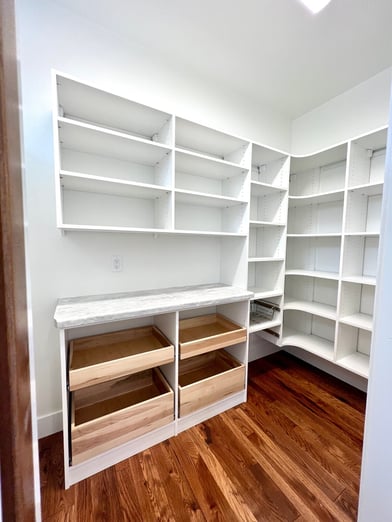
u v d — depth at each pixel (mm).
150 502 1113
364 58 1686
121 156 1595
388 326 761
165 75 1733
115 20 1438
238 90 2055
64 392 1139
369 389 832
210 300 1568
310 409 1757
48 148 1391
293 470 1279
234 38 1538
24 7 1288
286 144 2465
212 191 2088
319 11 1340
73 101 1306
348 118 2039
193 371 2000
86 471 1212
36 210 1398
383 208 768
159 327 1719
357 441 1474
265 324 2076
